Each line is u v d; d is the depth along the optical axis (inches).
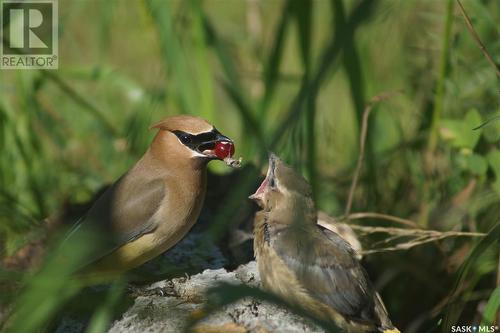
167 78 528.1
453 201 462.6
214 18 684.7
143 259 425.1
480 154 450.3
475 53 507.5
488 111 491.2
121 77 546.6
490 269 429.1
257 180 460.1
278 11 673.6
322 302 389.7
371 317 391.5
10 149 516.1
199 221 469.1
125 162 526.6
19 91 531.2
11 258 438.0
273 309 371.9
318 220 452.1
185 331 319.9
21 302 331.0
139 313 375.9
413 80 535.8
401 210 487.8
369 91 541.3
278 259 392.2
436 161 484.1
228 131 603.8
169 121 427.5
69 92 536.4
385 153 509.7
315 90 297.6
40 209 501.7
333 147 559.2
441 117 495.5
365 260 459.2
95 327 335.6
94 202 472.1
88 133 567.5
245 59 629.9
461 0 502.3
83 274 414.6
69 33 646.5
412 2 542.3
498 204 450.6
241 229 447.2
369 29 549.6
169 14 502.3
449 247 461.7
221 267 431.2
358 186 502.9
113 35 680.4
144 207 419.2
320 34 687.1
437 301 460.1
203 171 430.0
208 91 514.0
